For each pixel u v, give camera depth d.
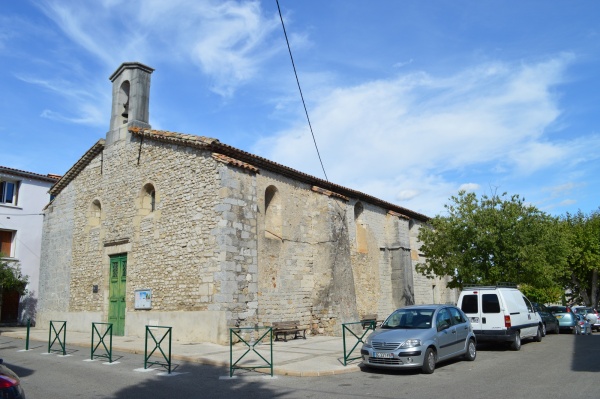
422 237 21.08
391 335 10.97
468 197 19.56
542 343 17.08
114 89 21.16
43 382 9.74
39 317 22.64
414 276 27.91
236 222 15.94
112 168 20.19
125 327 17.81
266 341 16.33
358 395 8.38
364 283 23.14
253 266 16.27
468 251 19.11
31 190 29.41
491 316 14.77
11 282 24.31
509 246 18.30
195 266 15.97
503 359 12.89
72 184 22.55
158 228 17.48
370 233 24.58
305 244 19.70
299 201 19.89
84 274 20.50
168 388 9.12
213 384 9.52
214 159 16.17
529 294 31.56
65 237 22.16
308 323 18.98
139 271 17.83
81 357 13.26
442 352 11.26
